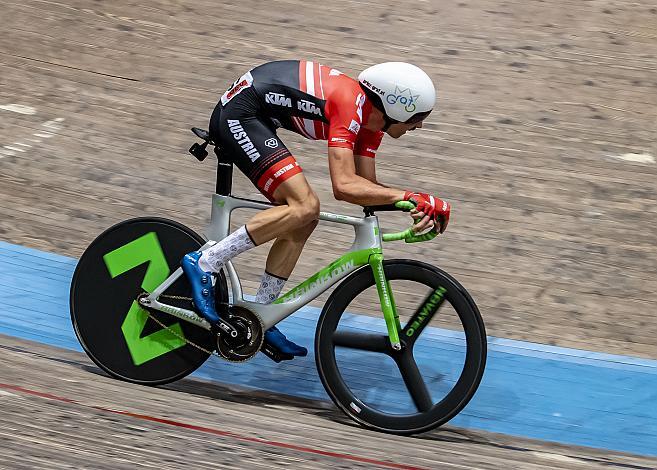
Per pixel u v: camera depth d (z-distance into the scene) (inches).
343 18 398.6
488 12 404.2
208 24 394.9
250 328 209.5
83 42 382.9
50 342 245.6
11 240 285.6
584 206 306.0
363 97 196.2
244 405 214.4
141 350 215.6
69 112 343.9
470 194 308.8
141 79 363.3
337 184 195.5
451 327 257.9
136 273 215.0
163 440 169.0
